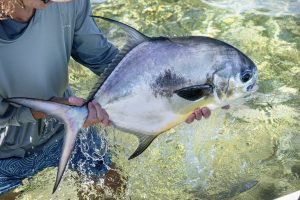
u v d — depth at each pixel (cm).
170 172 259
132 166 257
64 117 189
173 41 190
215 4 382
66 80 230
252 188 249
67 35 219
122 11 377
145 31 357
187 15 371
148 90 192
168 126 198
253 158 265
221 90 191
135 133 200
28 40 206
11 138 230
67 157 189
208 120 284
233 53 190
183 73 189
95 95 193
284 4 380
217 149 270
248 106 295
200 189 252
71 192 247
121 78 192
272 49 335
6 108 216
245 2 384
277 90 306
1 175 237
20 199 246
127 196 247
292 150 268
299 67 321
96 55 233
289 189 246
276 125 283
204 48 189
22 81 215
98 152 246
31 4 194
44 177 254
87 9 223
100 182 248
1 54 206
